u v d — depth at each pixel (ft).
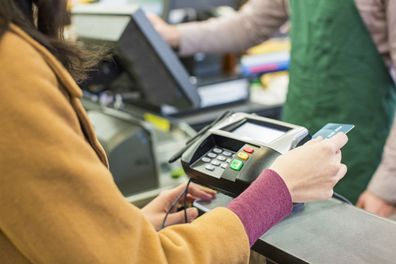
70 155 2.02
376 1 4.80
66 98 2.15
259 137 2.95
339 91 5.18
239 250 2.35
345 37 5.01
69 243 2.00
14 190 1.96
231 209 2.42
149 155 5.11
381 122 5.29
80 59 2.39
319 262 2.36
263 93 8.44
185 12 7.86
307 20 5.22
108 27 4.42
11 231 2.02
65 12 2.31
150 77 4.87
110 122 5.24
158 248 2.21
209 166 2.90
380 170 4.74
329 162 2.61
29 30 2.11
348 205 2.92
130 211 2.19
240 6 7.93
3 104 1.95
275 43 8.96
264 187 2.46
